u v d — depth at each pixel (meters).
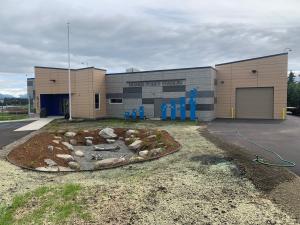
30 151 12.24
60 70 35.09
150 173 9.29
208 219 5.89
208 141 14.61
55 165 11.06
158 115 31.25
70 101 32.53
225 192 7.35
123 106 33.59
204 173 8.98
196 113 28.95
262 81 28.81
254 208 6.34
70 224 5.77
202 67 28.59
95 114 33.00
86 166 12.27
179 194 7.29
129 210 6.38
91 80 32.69
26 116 38.41
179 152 12.15
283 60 27.69
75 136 19.05
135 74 32.56
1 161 11.27
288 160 10.26
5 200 7.15
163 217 6.02
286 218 5.83
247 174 8.59
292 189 7.39
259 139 15.28
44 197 7.23
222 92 30.88
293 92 51.00
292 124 23.17
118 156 14.64
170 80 30.34
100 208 6.50
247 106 29.86
